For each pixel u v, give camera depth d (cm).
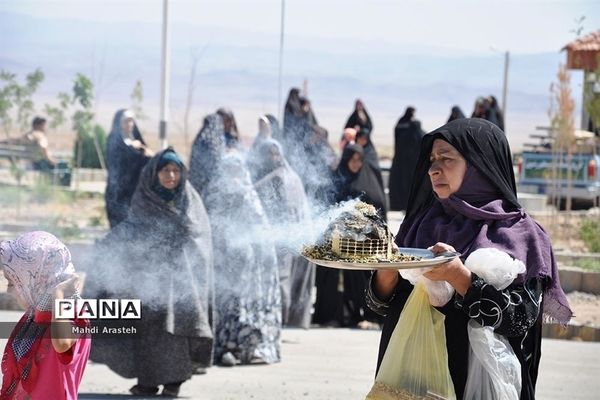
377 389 505
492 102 2247
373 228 483
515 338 502
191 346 953
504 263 479
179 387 951
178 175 956
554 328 1316
